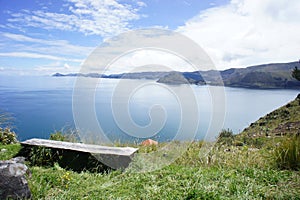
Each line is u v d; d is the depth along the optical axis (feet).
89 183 10.97
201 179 10.39
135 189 9.94
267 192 9.25
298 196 8.93
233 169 12.14
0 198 8.31
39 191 9.48
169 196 8.98
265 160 13.23
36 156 13.84
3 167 8.78
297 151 12.50
